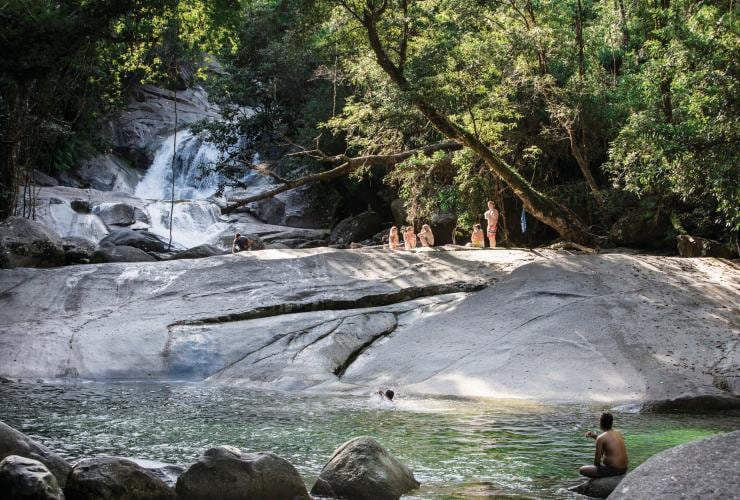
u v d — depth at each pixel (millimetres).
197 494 7422
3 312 20375
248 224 40125
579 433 11305
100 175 45438
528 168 32844
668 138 18266
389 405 13945
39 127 32250
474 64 25656
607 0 32062
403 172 31109
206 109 57062
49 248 25906
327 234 40062
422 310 19953
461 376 15789
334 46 28750
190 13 28734
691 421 12211
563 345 16281
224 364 18203
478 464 9414
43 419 12562
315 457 9852
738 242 25625
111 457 7441
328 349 18078
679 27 19438
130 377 17906
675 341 16109
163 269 22797
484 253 23562
